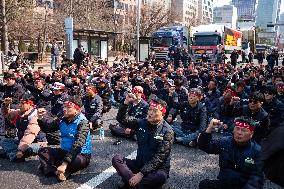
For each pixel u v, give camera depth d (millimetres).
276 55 22328
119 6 56188
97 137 7027
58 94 7473
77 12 36250
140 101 6504
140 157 4320
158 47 26328
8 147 5512
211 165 5559
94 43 24344
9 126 5855
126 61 21750
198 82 12609
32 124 5461
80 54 17266
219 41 25656
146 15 43438
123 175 4242
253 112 5605
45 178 4777
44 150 4906
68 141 4852
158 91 9469
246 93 8789
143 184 4078
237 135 3611
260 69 14586
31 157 5621
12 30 28594
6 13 21812
